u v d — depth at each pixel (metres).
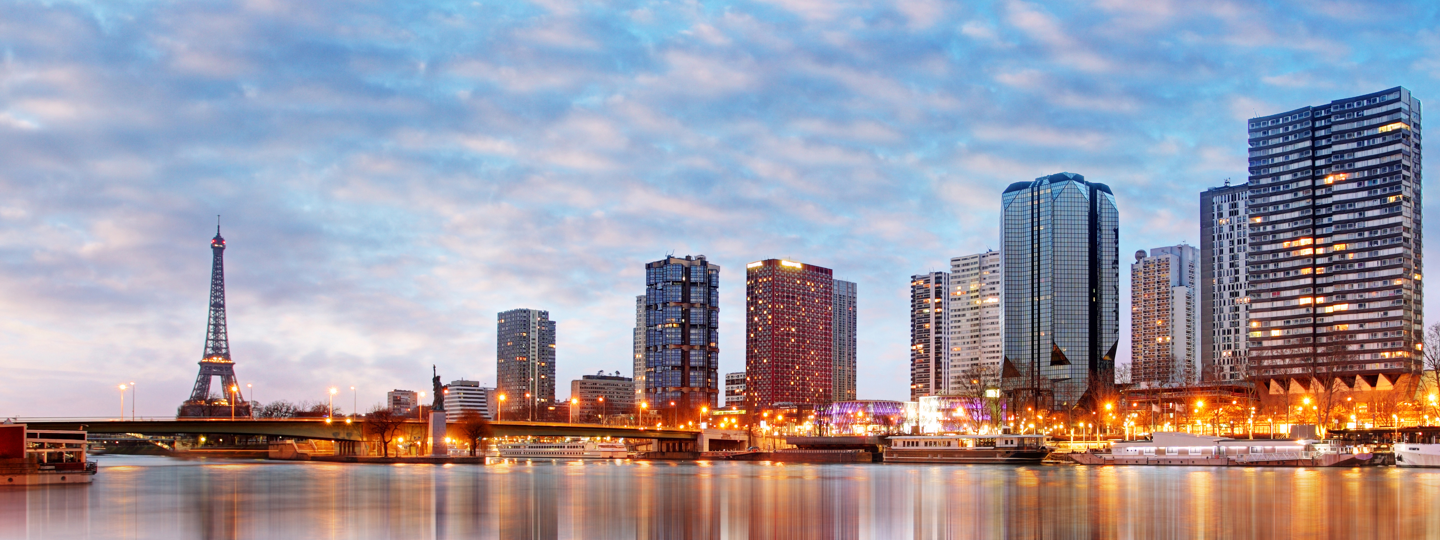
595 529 130.12
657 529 130.38
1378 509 147.88
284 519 139.12
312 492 187.25
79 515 142.25
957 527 131.62
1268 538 118.75
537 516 144.38
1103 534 123.38
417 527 131.25
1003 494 180.62
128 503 160.50
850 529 130.38
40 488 192.25
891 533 126.31
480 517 142.62
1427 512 143.62
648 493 187.12
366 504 161.50
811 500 170.88
